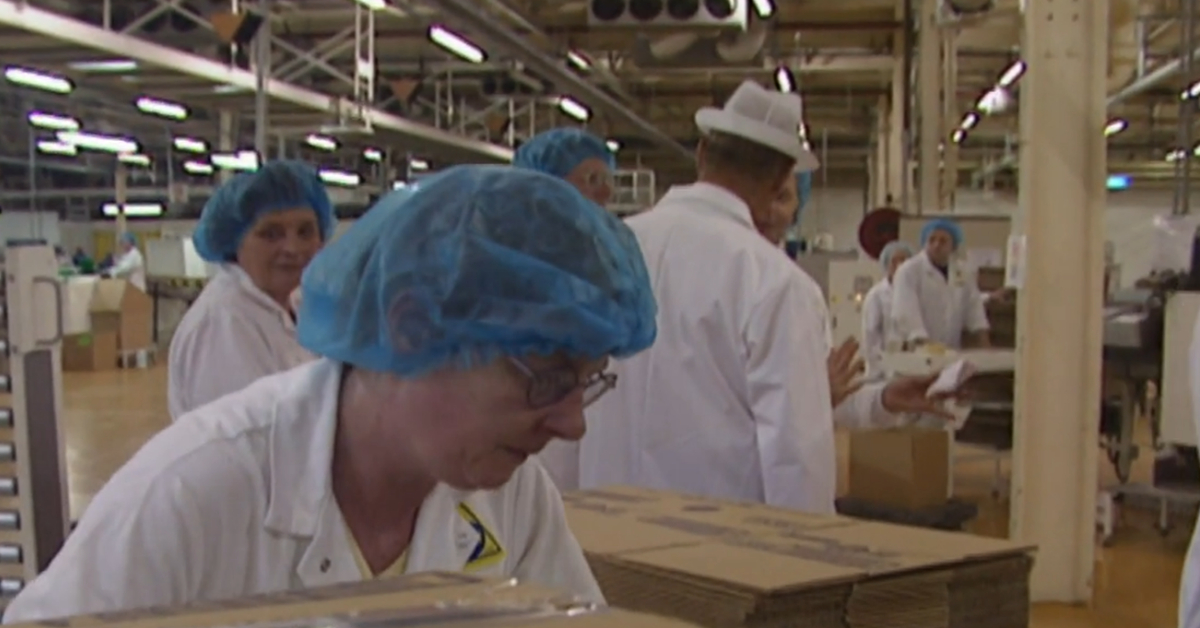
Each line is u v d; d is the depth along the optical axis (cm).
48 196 1552
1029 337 395
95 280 1136
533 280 86
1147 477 604
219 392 236
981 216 683
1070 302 392
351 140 975
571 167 293
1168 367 466
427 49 919
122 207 1384
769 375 187
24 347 272
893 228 788
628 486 181
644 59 681
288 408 95
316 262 94
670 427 195
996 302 579
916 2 808
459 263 86
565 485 214
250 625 66
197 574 88
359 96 734
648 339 98
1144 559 458
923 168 777
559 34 789
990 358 488
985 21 478
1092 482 397
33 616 85
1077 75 385
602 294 88
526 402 87
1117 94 980
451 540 101
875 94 1250
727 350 192
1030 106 388
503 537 108
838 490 526
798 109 209
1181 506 527
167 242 1327
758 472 192
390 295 87
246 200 246
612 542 134
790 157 206
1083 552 399
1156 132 1365
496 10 703
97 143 1081
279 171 248
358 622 67
